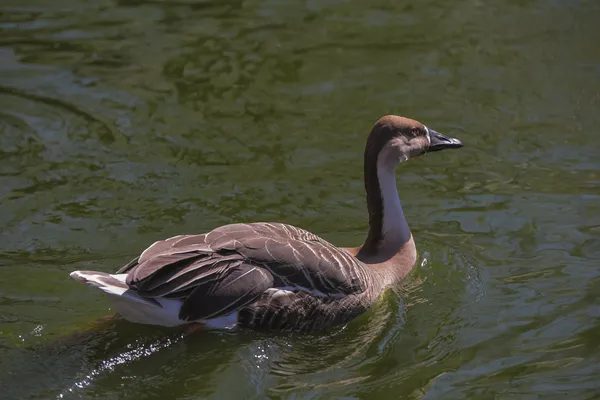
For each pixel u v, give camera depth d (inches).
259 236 382.9
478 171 528.7
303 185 505.4
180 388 344.5
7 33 642.2
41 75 596.1
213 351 365.7
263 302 372.8
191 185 499.8
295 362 366.6
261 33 658.8
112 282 355.9
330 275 386.9
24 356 355.6
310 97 592.1
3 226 455.2
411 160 542.6
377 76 616.4
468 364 369.4
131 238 450.6
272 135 551.8
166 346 364.8
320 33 663.1
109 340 366.3
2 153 518.0
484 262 446.3
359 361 370.0
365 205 490.3
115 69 608.1
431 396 347.9
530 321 398.9
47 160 514.9
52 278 413.7
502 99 597.9
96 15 673.0
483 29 676.1
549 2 708.7
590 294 417.7
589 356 372.5
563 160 538.3
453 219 483.2
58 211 470.3
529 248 457.7
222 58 625.9
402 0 709.9
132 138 539.8
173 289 359.9
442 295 420.5
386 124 426.3
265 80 606.2
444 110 583.2
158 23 667.4
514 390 351.6
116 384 344.5
